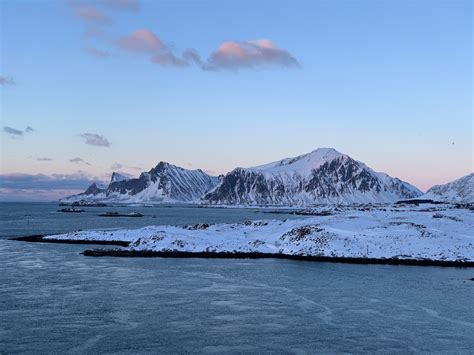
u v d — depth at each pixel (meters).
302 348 28.28
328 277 51.56
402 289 45.03
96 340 29.36
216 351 27.66
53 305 37.78
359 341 29.61
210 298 40.81
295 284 47.38
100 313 35.50
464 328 32.38
